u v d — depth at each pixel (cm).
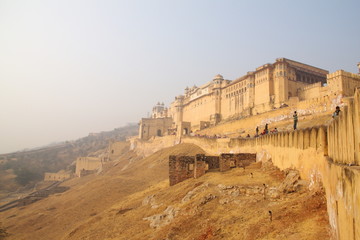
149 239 1944
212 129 7756
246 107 7794
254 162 3291
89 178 9431
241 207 1877
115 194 4525
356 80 4938
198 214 1964
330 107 4672
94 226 2866
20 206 6406
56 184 10344
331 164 1033
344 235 779
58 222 4056
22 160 16012
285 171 2177
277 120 5506
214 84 9694
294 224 1308
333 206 1003
